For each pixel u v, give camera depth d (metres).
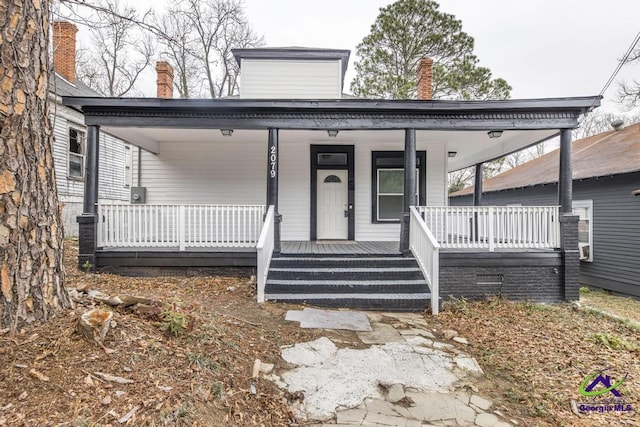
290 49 9.55
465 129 6.76
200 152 9.10
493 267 6.48
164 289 5.74
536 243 6.60
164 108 6.52
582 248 10.75
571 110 6.56
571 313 5.88
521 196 14.16
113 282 5.92
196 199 9.10
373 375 3.50
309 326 4.61
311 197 9.09
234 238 6.80
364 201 9.18
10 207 2.53
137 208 6.70
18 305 2.54
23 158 2.63
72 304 3.03
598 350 4.32
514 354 4.11
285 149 9.13
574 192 11.25
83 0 5.07
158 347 2.87
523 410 3.05
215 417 2.43
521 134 7.77
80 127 11.69
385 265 6.52
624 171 8.86
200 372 2.80
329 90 9.59
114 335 2.77
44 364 2.29
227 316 4.49
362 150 9.14
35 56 2.76
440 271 6.43
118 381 2.35
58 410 2.00
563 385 3.47
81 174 11.74
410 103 6.54
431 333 4.69
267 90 9.58
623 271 9.36
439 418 2.88
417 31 18.52
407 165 6.79
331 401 3.04
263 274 5.58
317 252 6.89
